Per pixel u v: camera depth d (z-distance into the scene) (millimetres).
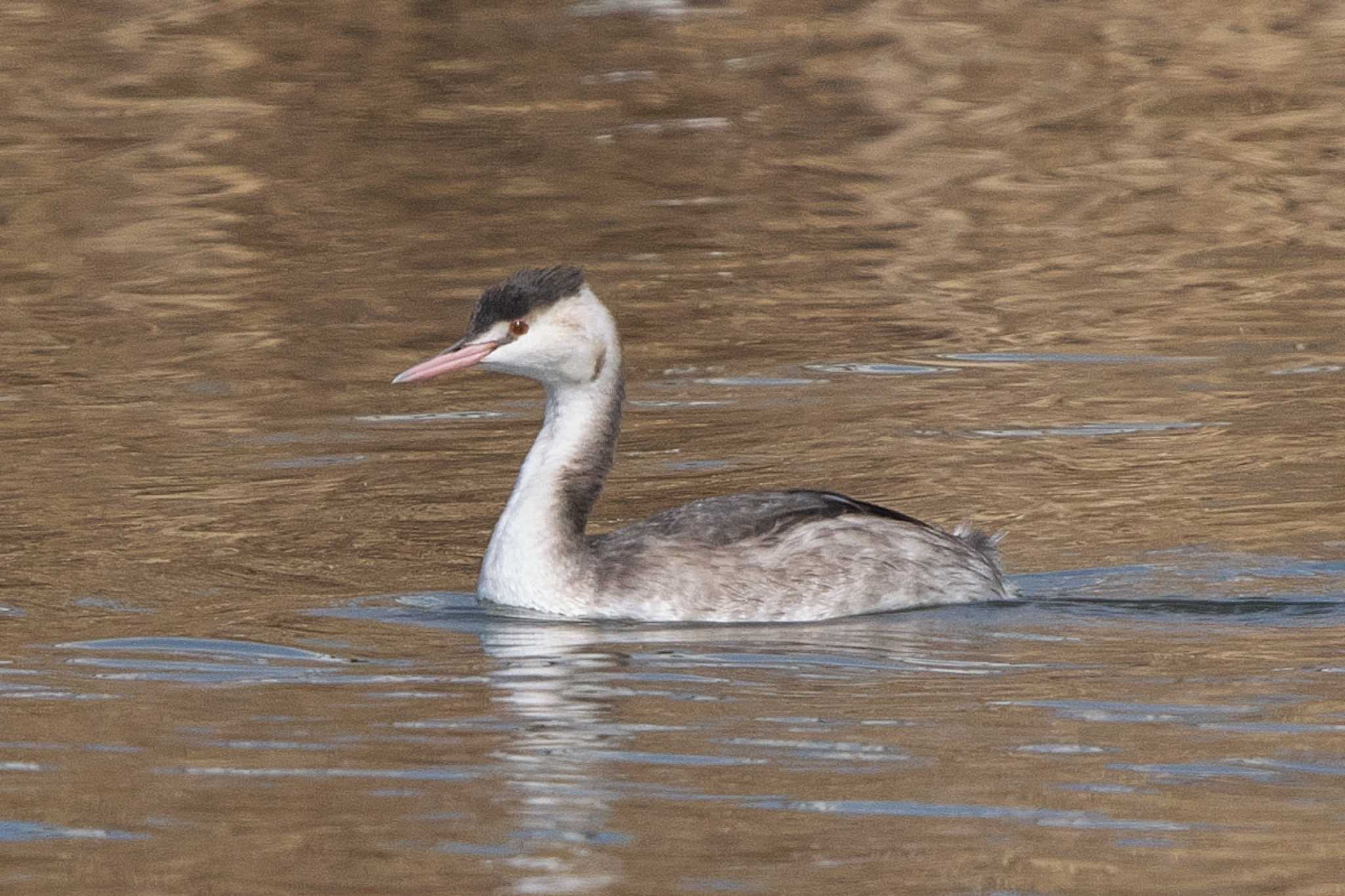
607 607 12812
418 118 29094
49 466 16531
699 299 22172
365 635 12430
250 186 26359
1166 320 21078
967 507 15289
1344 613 12703
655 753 10250
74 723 10758
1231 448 16672
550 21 33281
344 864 8875
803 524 13008
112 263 23516
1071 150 27766
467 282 22781
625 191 26406
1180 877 8672
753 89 30188
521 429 17703
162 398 18672
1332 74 30328
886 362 19781
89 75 30188
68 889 8648
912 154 27766
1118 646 12062
